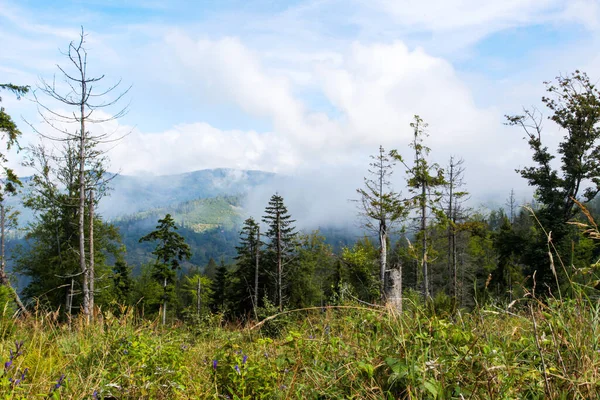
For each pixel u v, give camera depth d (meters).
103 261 28.67
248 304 33.94
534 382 2.40
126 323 5.24
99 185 16.30
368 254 24.80
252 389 3.28
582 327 2.56
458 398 2.31
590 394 2.09
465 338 2.80
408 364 2.61
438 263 32.81
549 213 22.62
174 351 4.53
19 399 2.78
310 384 3.06
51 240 27.47
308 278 36.16
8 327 5.45
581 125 23.83
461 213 28.56
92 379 3.45
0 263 21.09
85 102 14.22
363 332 3.67
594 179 22.45
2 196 21.06
